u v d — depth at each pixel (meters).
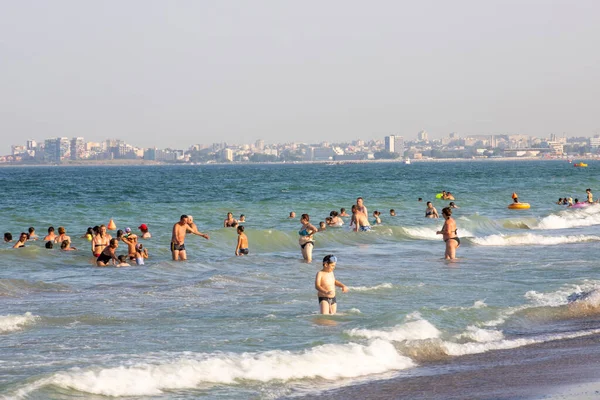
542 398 14.19
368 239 49.16
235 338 19.31
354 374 16.55
